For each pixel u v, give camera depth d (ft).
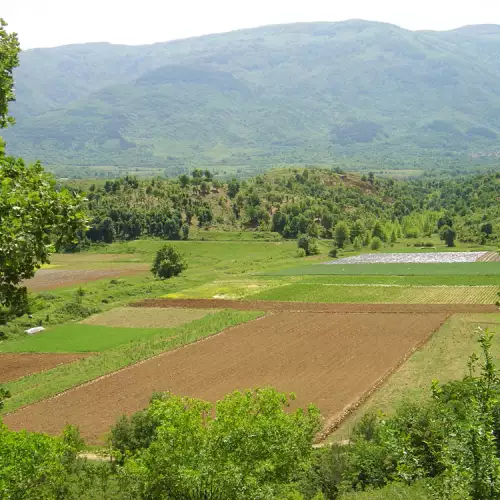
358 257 564.30
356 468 91.50
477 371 188.55
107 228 649.61
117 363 224.33
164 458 73.67
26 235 50.78
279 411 87.25
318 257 577.02
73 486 85.05
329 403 170.19
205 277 453.99
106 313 330.75
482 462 46.96
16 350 252.42
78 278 466.29
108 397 186.39
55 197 53.62
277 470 80.48
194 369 214.07
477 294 348.79
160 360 228.63
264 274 464.24
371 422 120.06
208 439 75.46
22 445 75.15
